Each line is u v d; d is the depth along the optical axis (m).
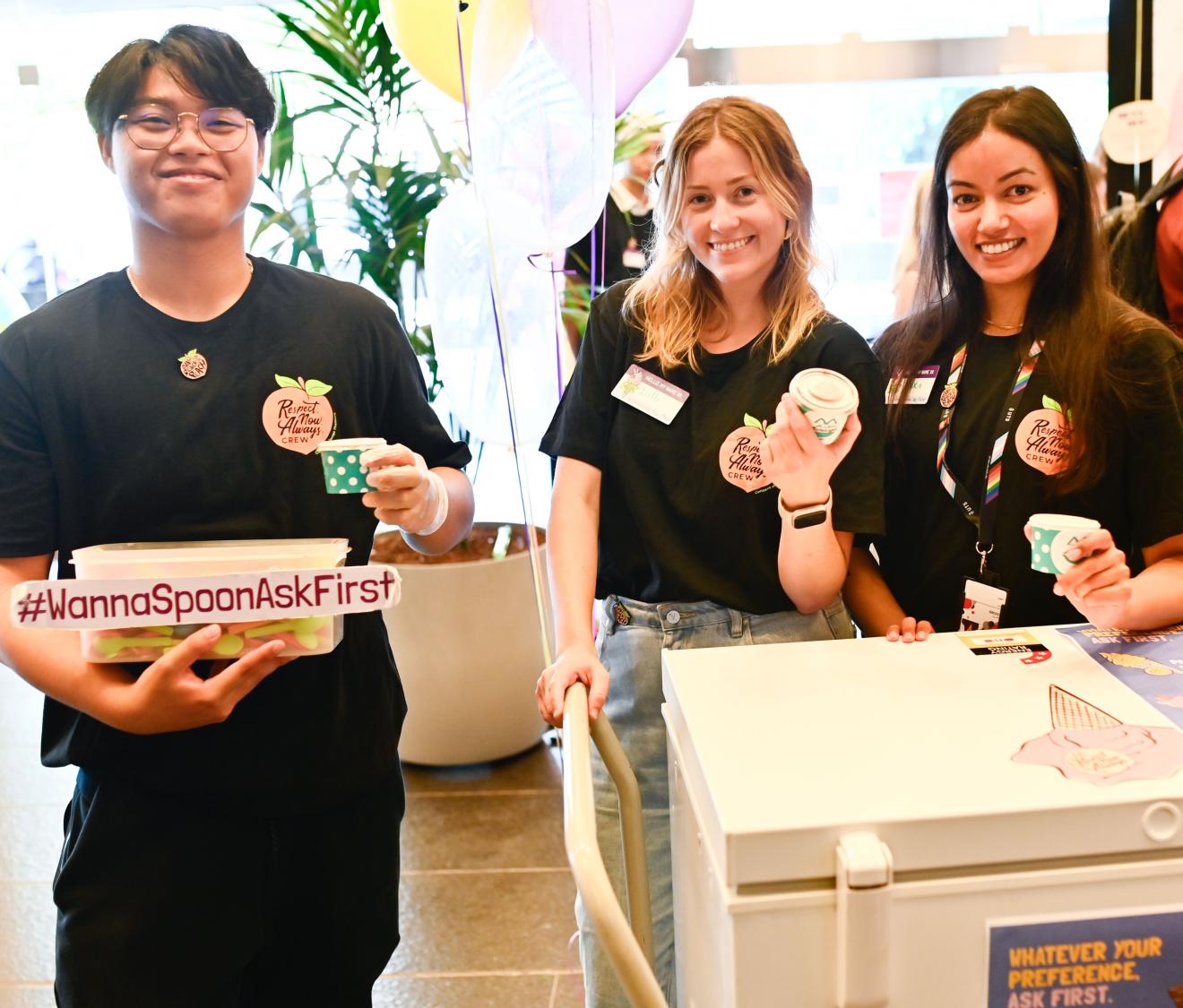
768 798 0.83
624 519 1.51
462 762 3.04
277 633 1.18
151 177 1.25
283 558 1.17
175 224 1.26
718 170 1.38
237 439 1.31
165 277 1.32
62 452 1.29
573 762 0.97
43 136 4.34
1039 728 0.95
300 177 3.15
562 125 1.73
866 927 0.77
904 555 1.59
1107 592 1.15
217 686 1.16
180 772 1.31
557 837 2.68
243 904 1.36
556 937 2.28
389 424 1.52
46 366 1.28
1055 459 1.46
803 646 1.19
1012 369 1.51
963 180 1.47
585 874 0.81
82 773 1.38
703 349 1.48
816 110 3.74
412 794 2.93
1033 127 1.42
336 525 1.37
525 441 2.80
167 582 1.13
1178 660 1.11
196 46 1.25
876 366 1.43
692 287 1.49
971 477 1.51
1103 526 1.48
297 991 1.49
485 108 1.75
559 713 1.23
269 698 1.34
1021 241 1.45
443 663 2.93
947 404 1.54
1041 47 3.57
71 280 4.49
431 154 3.06
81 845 1.32
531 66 1.71
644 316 1.51
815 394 1.26
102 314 1.32
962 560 1.52
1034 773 0.86
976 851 0.80
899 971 0.80
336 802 1.39
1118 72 3.29
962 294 1.57
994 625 1.47
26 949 2.29
